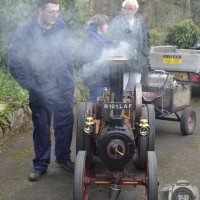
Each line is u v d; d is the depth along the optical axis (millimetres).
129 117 4176
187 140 5930
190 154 5332
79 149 4410
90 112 4254
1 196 4125
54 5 4020
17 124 6062
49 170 4754
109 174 3629
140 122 3809
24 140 5730
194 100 8867
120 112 3648
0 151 5316
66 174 4656
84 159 3646
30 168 4805
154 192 3490
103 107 3635
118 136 3486
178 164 4984
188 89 6219
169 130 6434
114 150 3471
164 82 5859
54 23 4289
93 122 3840
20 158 5102
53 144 5641
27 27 4164
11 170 4746
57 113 4555
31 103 4387
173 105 5832
